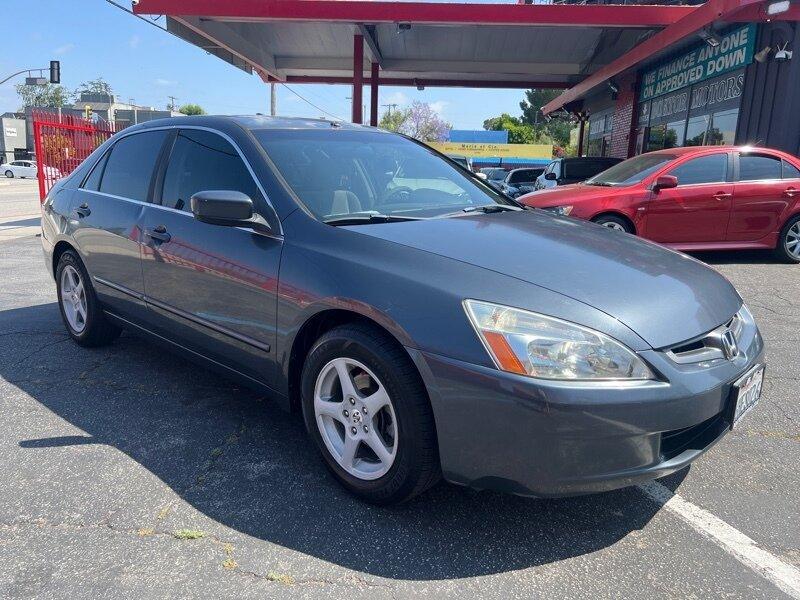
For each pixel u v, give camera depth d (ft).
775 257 28.35
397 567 7.63
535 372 7.27
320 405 9.23
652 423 7.42
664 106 51.37
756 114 36.73
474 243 9.21
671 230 27.12
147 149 13.29
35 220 48.03
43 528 8.24
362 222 9.96
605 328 7.56
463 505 8.95
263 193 10.34
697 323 8.25
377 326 8.51
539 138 225.97
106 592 7.10
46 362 14.38
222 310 10.54
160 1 38.55
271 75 59.82
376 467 8.73
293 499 9.02
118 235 12.92
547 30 46.47
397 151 12.82
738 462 10.26
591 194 27.14
